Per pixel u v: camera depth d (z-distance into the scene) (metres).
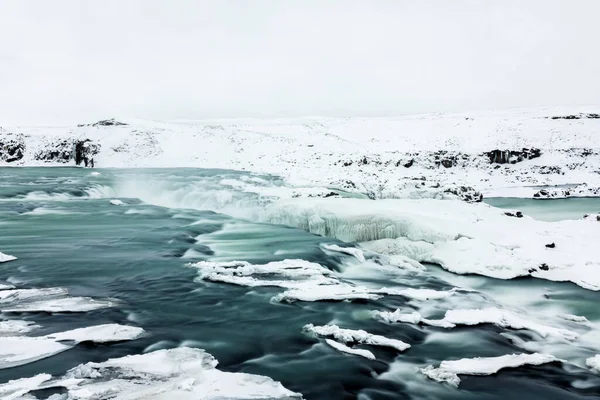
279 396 5.53
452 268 12.45
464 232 14.09
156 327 7.91
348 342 7.57
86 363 6.29
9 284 10.04
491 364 6.78
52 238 15.51
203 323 8.23
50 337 7.09
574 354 7.34
